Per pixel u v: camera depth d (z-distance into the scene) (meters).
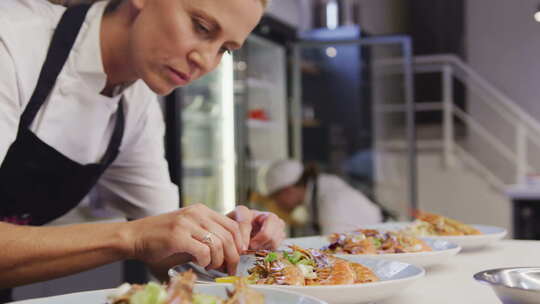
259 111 4.59
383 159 7.05
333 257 0.97
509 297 0.73
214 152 4.07
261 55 4.70
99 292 0.80
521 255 1.30
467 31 7.94
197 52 1.10
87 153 1.36
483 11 7.87
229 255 0.97
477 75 7.82
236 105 4.14
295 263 0.95
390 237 1.21
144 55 1.12
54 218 1.48
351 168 5.72
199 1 1.06
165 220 0.97
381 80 6.96
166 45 1.09
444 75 7.61
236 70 4.15
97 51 1.26
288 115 4.93
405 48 5.07
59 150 1.32
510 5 7.75
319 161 5.48
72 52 1.25
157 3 1.09
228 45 1.12
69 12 1.27
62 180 1.37
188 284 0.59
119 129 1.43
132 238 0.96
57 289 2.03
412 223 1.52
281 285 0.84
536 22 7.62
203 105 3.96
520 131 7.23
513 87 7.68
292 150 4.96
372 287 0.82
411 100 5.24
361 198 4.41
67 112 1.28
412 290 0.96
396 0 8.31
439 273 1.11
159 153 1.59
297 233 4.38
